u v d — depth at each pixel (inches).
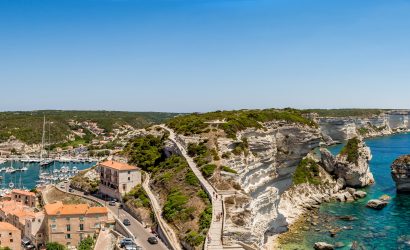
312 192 6840.6
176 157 5285.4
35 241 4195.4
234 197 3941.9
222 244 3174.2
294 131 5846.5
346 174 7642.7
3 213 4884.4
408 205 6407.5
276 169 5718.5
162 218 4003.4
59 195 5585.6
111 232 4114.2
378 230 5187.0
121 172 5137.8
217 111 7130.9
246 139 5216.5
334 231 5108.3
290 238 4906.5
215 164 4608.8
